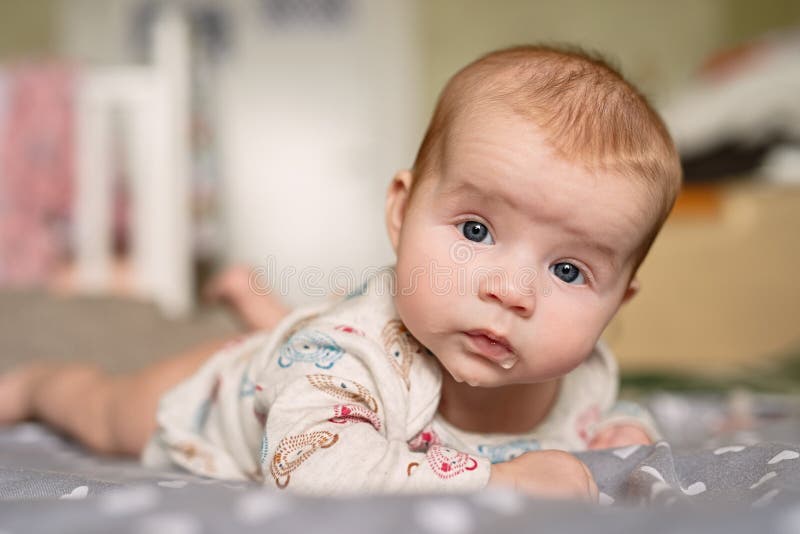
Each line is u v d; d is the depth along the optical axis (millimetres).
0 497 574
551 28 4227
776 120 2758
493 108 659
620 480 643
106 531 376
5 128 2262
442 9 4328
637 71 4102
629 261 675
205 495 435
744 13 3984
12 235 2264
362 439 614
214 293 1405
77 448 1146
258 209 4293
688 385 1805
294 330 799
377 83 4340
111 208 2375
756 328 2578
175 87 2297
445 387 745
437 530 368
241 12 4277
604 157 637
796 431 1021
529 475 593
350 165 4332
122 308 1881
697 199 2664
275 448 638
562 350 639
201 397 882
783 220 2551
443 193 656
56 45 4223
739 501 544
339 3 4340
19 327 1725
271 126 4309
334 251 4305
